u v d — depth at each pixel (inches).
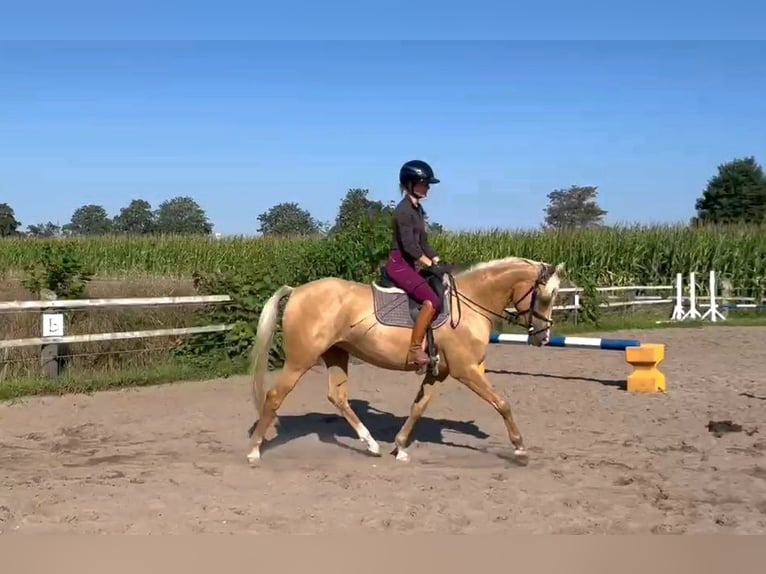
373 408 417.7
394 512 241.1
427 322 289.3
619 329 823.1
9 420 377.7
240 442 340.5
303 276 581.3
